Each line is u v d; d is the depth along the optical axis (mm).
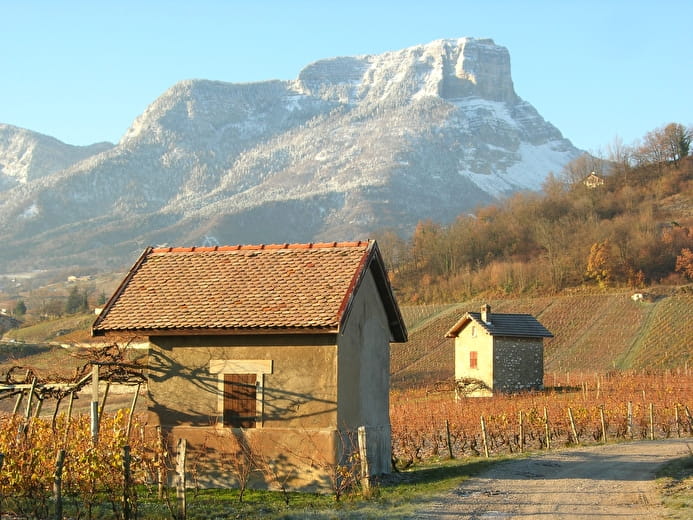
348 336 20781
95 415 18781
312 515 16422
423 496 18891
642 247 112688
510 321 60750
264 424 20031
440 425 37000
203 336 20531
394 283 131125
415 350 88375
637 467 24172
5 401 44250
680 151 163500
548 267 114812
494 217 149250
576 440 33500
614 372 71875
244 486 18656
